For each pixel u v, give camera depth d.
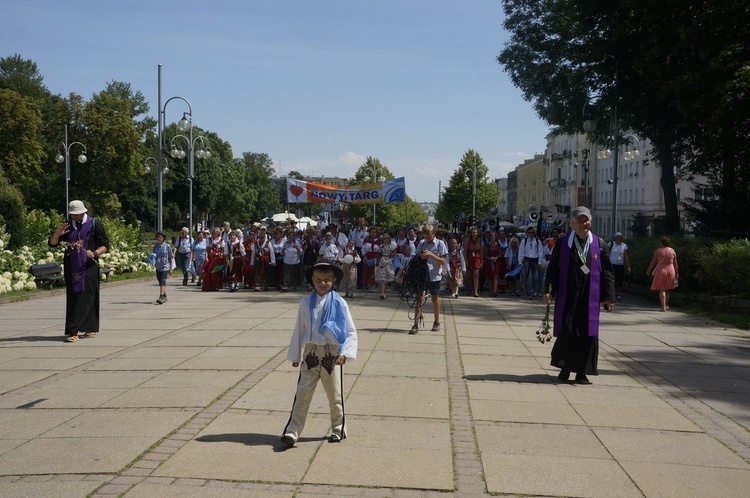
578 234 8.01
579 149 79.56
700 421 6.46
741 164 21.91
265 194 134.12
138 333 11.24
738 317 13.75
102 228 10.87
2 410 6.57
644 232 32.62
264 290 19.75
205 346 9.96
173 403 6.77
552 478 4.93
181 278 25.80
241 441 5.64
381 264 17.44
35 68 99.25
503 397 7.23
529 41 32.28
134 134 61.50
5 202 29.05
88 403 6.80
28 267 19.55
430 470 5.04
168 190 81.88
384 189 25.98
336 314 5.57
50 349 9.79
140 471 4.97
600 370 8.77
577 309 7.93
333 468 5.05
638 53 23.12
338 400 5.64
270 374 8.05
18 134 55.97
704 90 20.05
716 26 19.81
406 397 7.13
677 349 10.40
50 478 4.84
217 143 92.94
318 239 20.62
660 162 29.09
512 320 13.63
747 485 4.86
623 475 5.01
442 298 18.34
